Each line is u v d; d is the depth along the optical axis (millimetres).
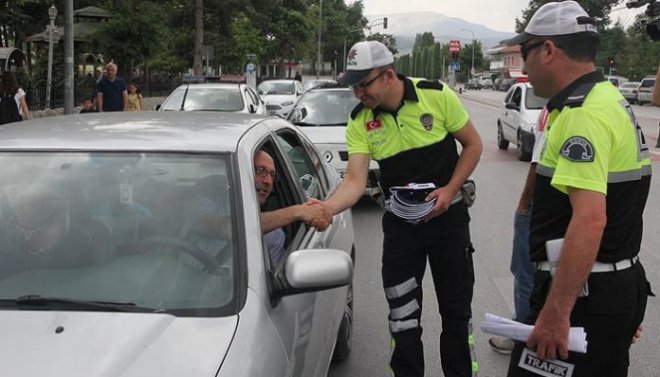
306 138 4684
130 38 25016
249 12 39219
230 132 3201
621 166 2404
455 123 3516
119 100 14039
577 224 2322
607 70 74438
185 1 36844
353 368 4441
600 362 2527
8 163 2953
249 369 2191
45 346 2182
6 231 2781
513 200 10508
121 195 2830
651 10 13172
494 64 115125
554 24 2496
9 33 32812
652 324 5234
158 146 2982
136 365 2105
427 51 105750
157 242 2689
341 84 3467
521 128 15086
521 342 2602
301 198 3707
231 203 2766
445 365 3789
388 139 3502
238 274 2553
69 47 14891
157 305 2469
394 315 3695
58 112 19234
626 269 2490
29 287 2564
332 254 2746
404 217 3508
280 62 57469
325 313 3330
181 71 40875
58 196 2842
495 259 7129
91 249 2699
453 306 3703
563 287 2357
